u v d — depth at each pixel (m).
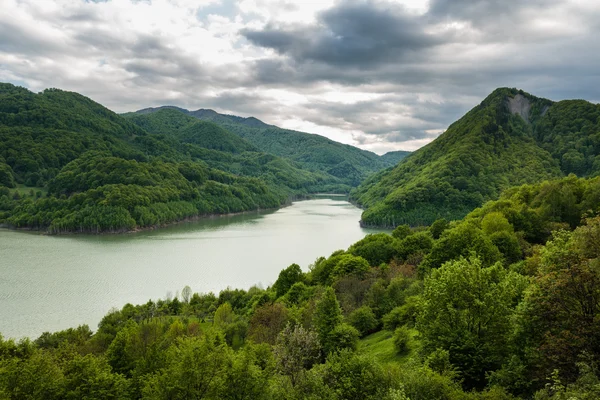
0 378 36.31
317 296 81.44
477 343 34.62
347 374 33.66
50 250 173.00
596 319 26.92
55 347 70.00
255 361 42.12
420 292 66.25
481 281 36.78
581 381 23.23
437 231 118.44
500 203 110.19
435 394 27.95
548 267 31.89
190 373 36.12
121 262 149.62
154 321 73.62
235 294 107.81
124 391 43.31
